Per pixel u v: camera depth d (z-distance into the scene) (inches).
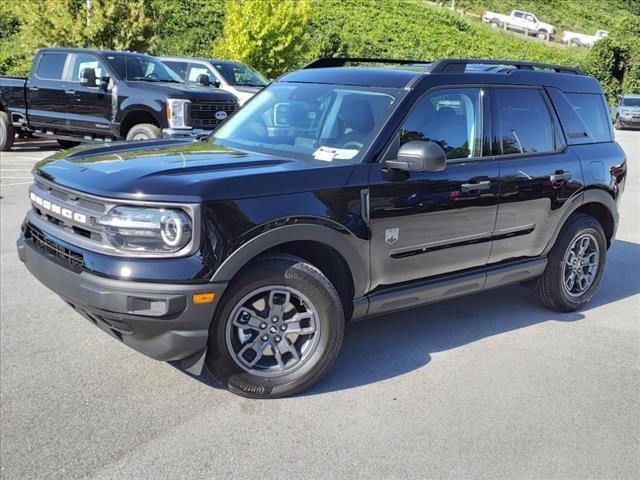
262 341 141.9
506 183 177.0
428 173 160.2
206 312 128.5
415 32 1508.4
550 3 2549.2
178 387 146.7
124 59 441.7
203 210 126.6
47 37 657.0
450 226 165.8
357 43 1268.5
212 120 422.6
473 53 1493.6
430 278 168.6
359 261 149.1
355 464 121.2
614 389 155.9
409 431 133.3
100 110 431.2
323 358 145.2
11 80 485.1
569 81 206.1
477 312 206.2
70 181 137.6
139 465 118.1
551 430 136.2
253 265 135.7
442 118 167.3
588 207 213.3
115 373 151.9
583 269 210.4
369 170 149.9
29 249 147.8
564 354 175.5
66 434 126.7
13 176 406.0
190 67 583.2
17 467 115.9
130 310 125.3
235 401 141.9
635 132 1100.5
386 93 164.2
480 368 164.6
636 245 306.2
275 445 126.3
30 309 188.2
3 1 891.4
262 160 148.9
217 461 120.3
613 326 198.4
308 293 141.1
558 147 197.6
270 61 791.7
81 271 130.6
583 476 120.6
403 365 164.4
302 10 794.2
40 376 149.0
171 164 141.6
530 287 208.4
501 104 181.8
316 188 141.3
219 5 1116.5
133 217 125.3
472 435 132.9
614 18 2583.7
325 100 172.2
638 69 1445.6
